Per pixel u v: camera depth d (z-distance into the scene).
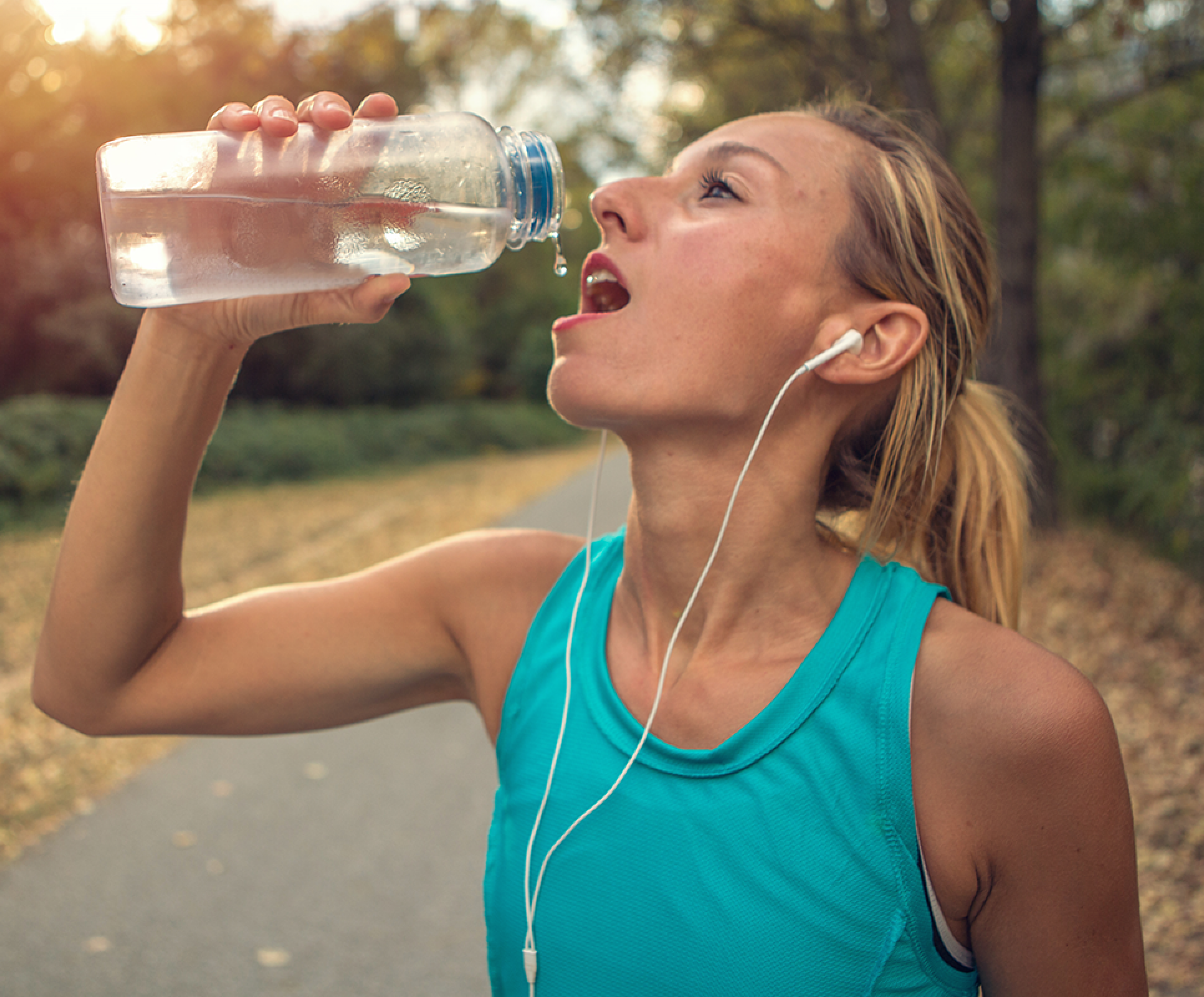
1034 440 8.99
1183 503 9.30
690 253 0.97
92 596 1.02
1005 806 0.85
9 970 3.05
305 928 3.31
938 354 1.08
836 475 1.17
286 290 1.07
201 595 8.03
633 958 0.89
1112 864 0.85
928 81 8.56
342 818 4.10
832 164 1.02
